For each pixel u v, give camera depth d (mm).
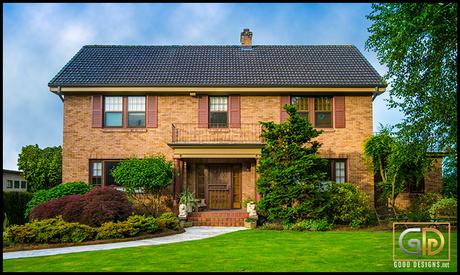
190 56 24250
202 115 21391
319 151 21219
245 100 21516
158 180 19172
